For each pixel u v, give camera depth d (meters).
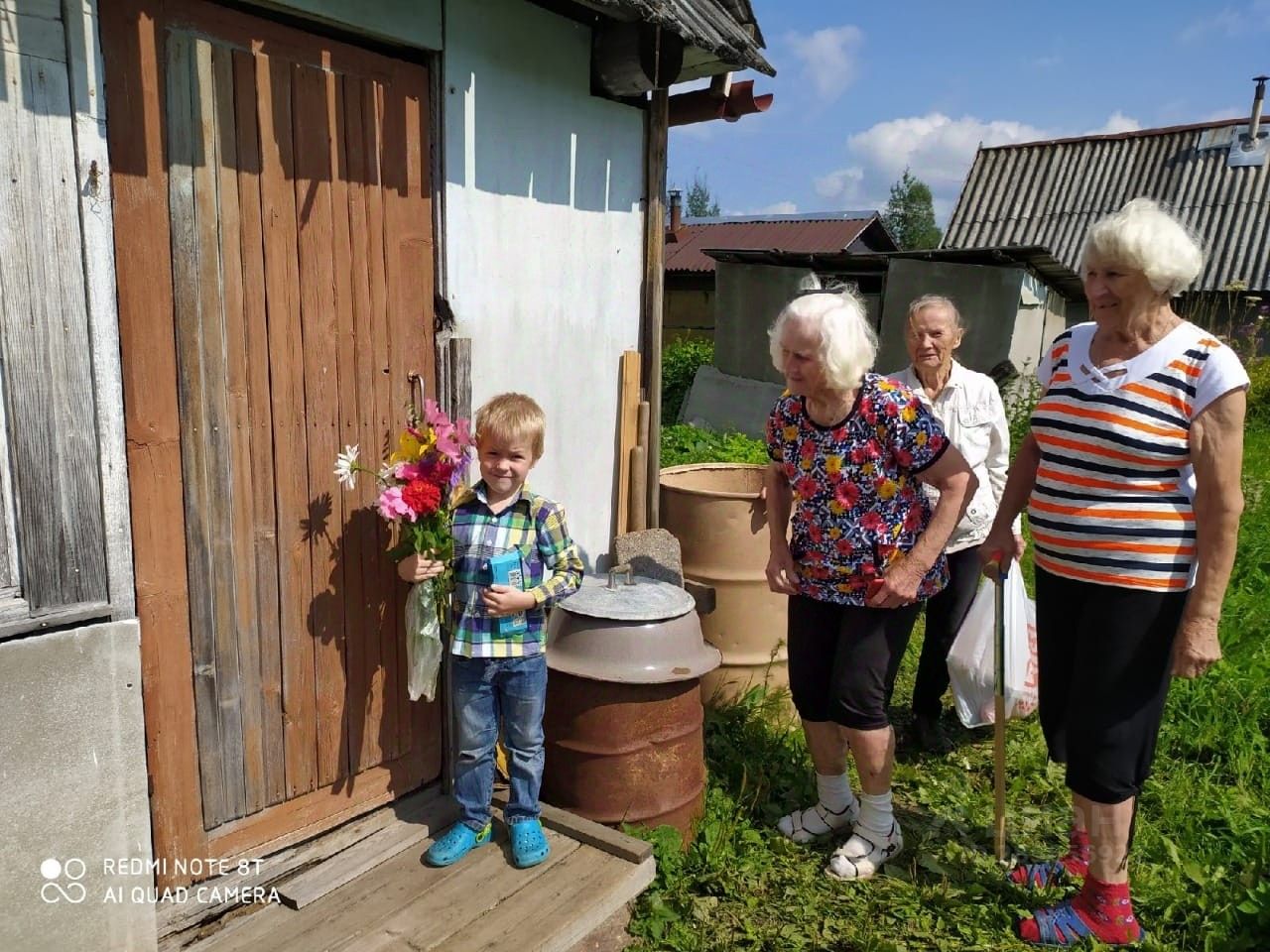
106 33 2.04
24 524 1.96
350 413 2.68
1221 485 2.35
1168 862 3.16
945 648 3.88
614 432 3.88
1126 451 2.47
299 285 2.50
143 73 2.11
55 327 1.96
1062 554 2.63
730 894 2.96
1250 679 4.30
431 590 2.73
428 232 2.87
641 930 2.79
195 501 2.32
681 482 4.48
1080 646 2.61
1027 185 16.53
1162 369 2.43
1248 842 3.25
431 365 2.92
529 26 3.14
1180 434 2.41
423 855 2.81
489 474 2.70
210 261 2.29
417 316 2.86
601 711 3.00
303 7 2.38
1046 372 2.79
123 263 2.12
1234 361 2.35
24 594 1.98
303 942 2.42
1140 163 16.06
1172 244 2.34
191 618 2.36
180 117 2.19
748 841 3.20
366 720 2.87
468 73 2.92
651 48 3.37
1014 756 3.90
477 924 2.52
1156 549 2.47
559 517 2.81
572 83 3.39
